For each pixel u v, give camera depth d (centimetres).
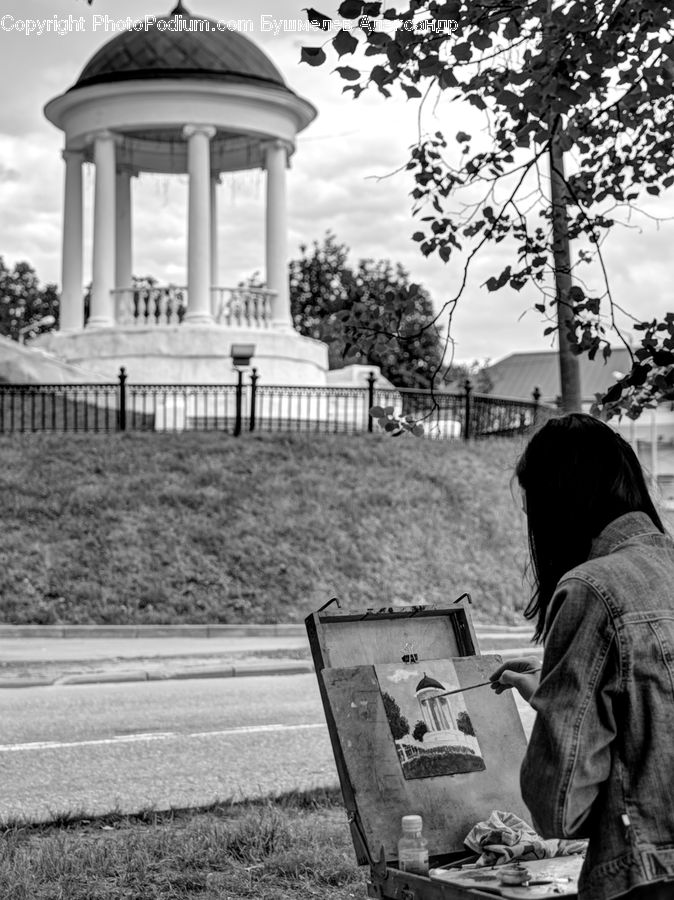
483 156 612
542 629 289
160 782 775
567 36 529
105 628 1591
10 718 1035
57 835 591
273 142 3120
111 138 3036
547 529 286
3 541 1770
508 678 309
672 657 253
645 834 246
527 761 255
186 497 1973
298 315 5216
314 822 621
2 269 6556
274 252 3119
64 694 1191
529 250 614
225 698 1163
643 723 251
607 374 7194
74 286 3231
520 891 290
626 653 252
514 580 1967
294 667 1380
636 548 272
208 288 2991
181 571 1766
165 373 2900
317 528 1947
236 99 3006
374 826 342
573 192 620
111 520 1881
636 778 250
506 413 2609
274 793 701
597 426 290
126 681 1303
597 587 259
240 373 2298
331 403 2919
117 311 3061
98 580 1716
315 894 491
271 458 2172
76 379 2714
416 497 2128
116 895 484
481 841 342
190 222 2983
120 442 2181
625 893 247
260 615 1694
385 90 548
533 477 288
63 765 830
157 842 566
